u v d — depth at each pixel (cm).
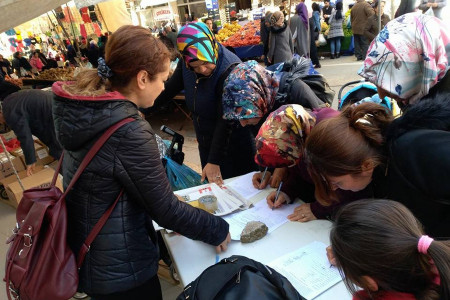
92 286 114
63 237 109
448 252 59
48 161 381
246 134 213
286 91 167
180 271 126
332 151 93
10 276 110
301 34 648
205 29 185
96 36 1070
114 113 102
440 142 77
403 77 109
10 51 1269
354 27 750
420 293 66
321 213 140
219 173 196
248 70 163
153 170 106
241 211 157
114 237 110
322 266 118
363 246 65
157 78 115
